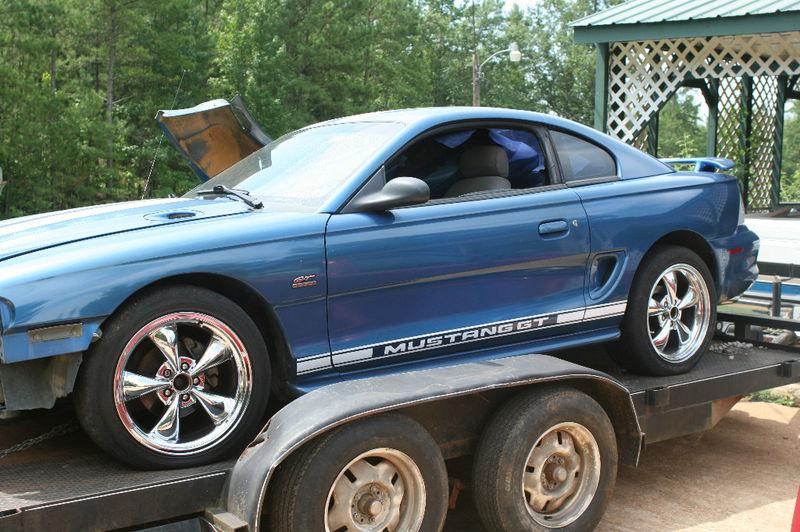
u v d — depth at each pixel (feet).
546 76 274.57
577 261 14.40
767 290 26.05
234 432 11.31
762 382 16.33
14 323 9.93
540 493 12.17
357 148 13.47
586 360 16.99
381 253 12.40
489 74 258.57
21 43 85.20
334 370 12.38
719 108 45.16
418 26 185.88
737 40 37.24
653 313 15.58
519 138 14.62
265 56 127.65
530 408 11.92
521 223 13.74
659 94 38.91
